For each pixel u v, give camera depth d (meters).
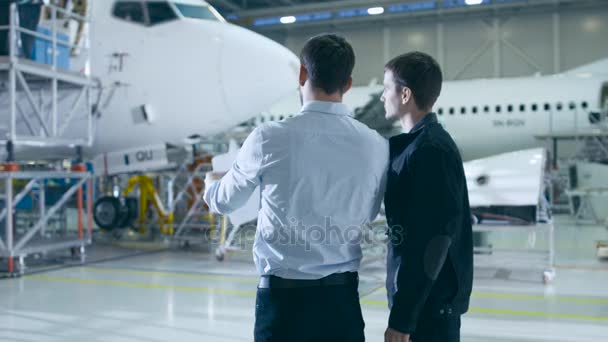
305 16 26.53
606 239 10.91
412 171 1.96
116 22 8.48
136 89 8.44
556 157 17.36
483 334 4.35
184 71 8.38
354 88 18.94
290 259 1.92
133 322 4.68
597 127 16.72
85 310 5.11
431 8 24.80
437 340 2.06
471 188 6.84
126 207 9.72
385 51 27.05
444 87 18.36
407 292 1.88
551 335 4.33
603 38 24.17
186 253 9.05
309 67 1.98
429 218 1.89
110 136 8.79
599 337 4.27
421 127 2.09
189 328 4.50
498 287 6.24
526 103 17.27
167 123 8.62
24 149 8.83
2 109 8.28
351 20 26.58
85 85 7.77
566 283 6.48
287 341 1.92
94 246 9.98
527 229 6.53
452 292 2.07
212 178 2.31
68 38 8.12
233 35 8.58
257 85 8.45
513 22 25.31
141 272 7.23
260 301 1.99
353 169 1.94
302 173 1.89
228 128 8.98
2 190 9.19
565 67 24.70
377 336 4.34
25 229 9.73
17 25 6.82
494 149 18.05
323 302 1.93
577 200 17.41
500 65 25.55
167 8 8.53
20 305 5.30
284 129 1.91
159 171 10.20
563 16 24.69
